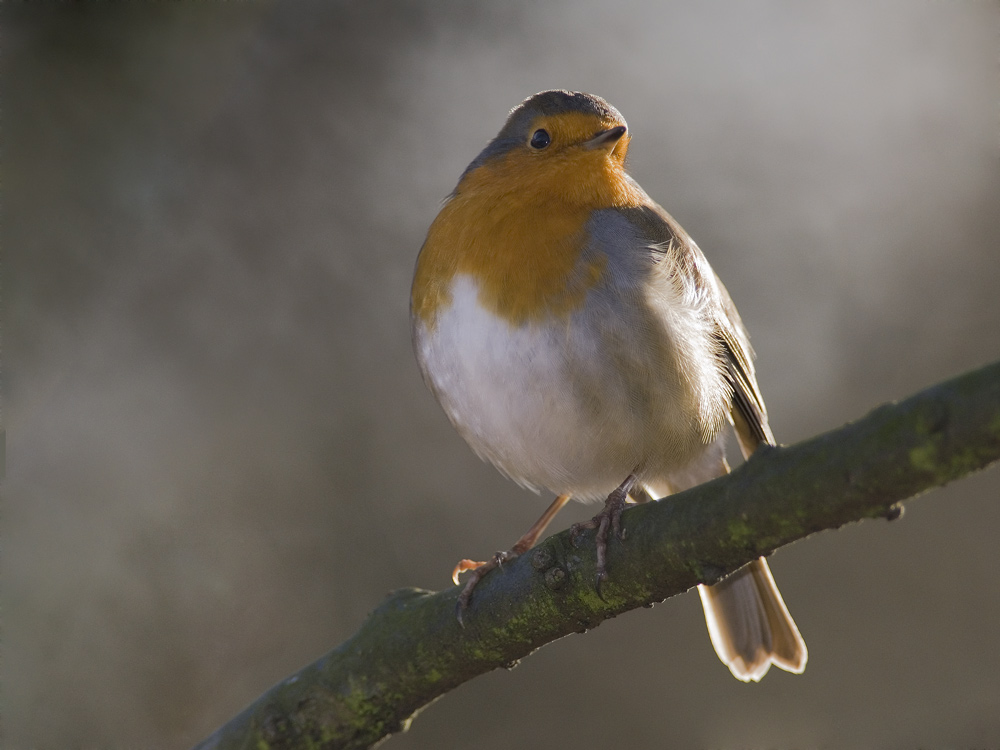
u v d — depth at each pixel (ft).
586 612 17.40
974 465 12.75
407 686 19.08
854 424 13.85
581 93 24.48
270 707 19.56
